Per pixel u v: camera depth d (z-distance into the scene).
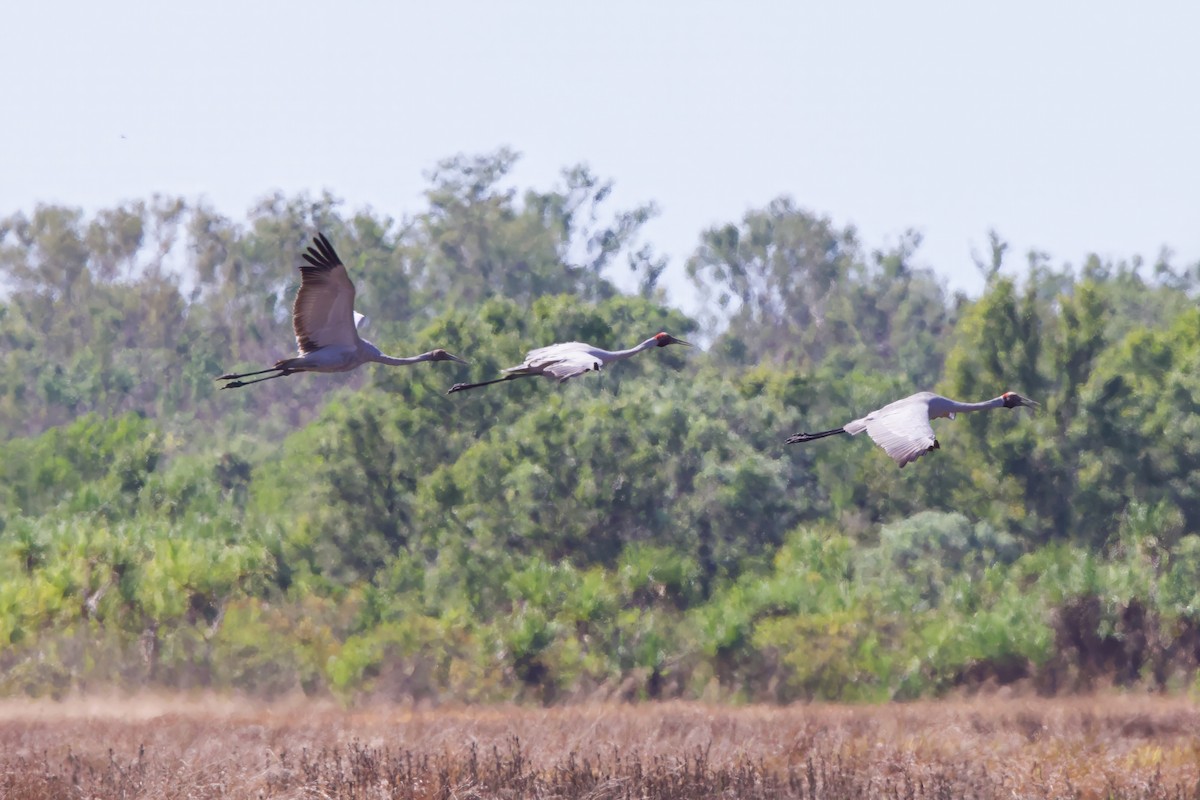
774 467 53.12
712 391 60.59
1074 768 19.77
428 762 19.23
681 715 31.09
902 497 56.84
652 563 43.75
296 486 58.62
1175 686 37.28
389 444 55.50
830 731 25.81
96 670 36.81
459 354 57.66
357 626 41.91
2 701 35.16
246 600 39.84
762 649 38.50
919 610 41.56
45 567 39.31
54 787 18.66
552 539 50.12
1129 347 60.97
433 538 51.81
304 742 23.25
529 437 51.66
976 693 37.41
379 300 94.00
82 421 63.31
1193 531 53.72
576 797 17.88
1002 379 57.19
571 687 37.59
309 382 94.38
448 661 37.94
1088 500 54.47
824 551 46.75
